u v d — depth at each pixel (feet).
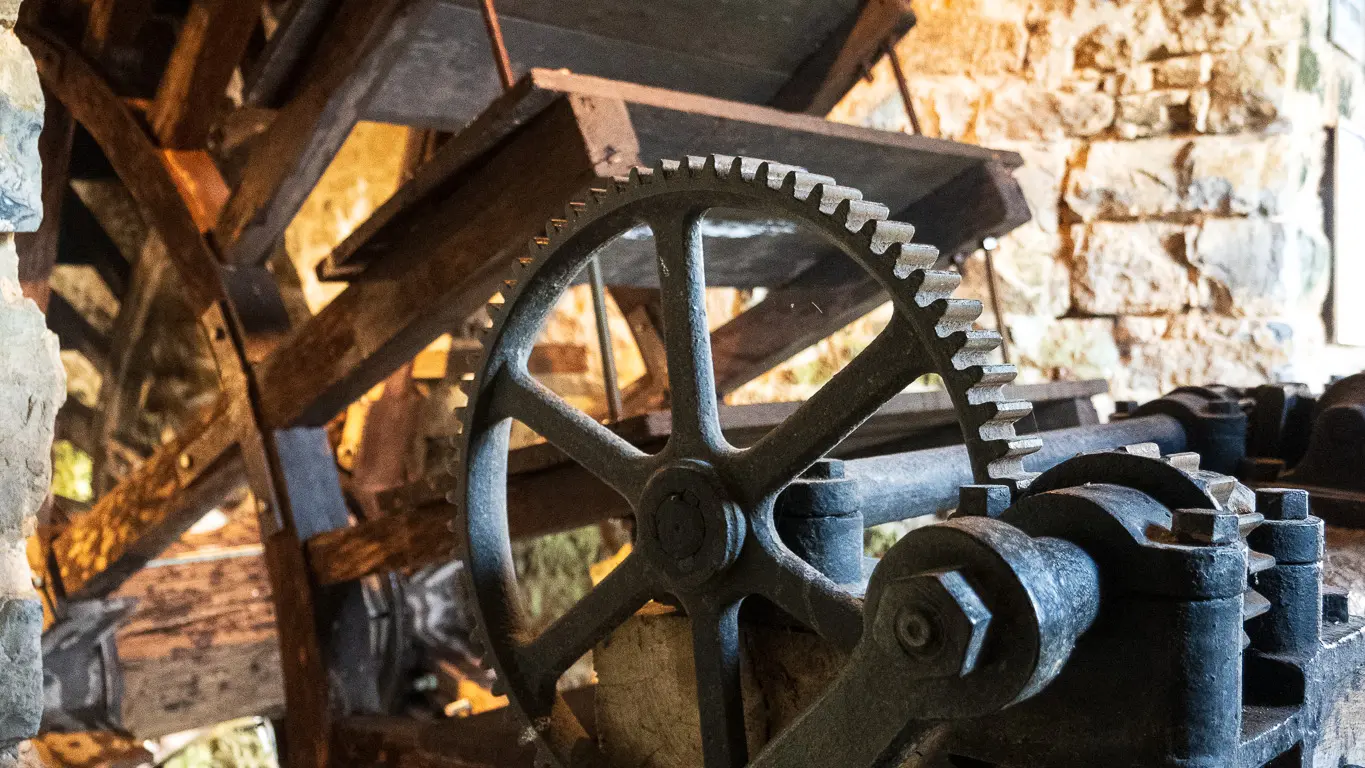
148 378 15.72
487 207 6.47
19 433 4.37
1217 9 11.82
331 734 8.15
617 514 6.37
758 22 8.79
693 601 4.04
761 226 7.73
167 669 11.80
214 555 12.61
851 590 3.98
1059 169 12.51
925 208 8.77
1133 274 12.30
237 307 8.71
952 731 3.29
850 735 3.02
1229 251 11.94
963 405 3.43
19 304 4.37
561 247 4.51
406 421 13.69
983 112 12.69
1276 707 3.47
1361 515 5.64
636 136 6.39
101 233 15.23
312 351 8.04
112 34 8.98
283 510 8.51
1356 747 4.23
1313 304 12.25
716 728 3.98
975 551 2.69
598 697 4.97
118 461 15.90
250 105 7.66
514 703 4.76
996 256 12.75
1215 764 2.80
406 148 10.40
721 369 10.17
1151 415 6.67
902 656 2.75
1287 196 11.70
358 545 7.98
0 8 4.26
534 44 8.06
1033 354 12.67
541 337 14.55
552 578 13.83
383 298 7.35
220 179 9.12
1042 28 12.47
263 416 8.59
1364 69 13.17
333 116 7.32
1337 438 5.99
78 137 11.44
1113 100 12.28
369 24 6.77
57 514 11.30
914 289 3.46
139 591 11.97
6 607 4.29
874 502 4.91
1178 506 3.06
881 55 9.18
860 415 3.65
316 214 15.81
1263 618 3.61
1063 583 2.70
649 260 8.16
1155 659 2.82
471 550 4.88
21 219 4.33
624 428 5.41
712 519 3.88
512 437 13.20
